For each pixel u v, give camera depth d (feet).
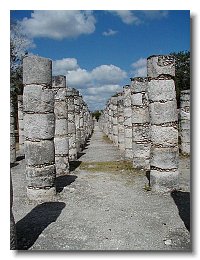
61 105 50.11
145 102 51.60
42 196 35.78
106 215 30.07
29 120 35.83
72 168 56.39
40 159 35.76
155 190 37.60
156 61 37.09
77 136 81.00
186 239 24.21
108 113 133.39
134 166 53.21
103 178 47.03
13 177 48.57
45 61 35.83
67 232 25.99
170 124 37.14
